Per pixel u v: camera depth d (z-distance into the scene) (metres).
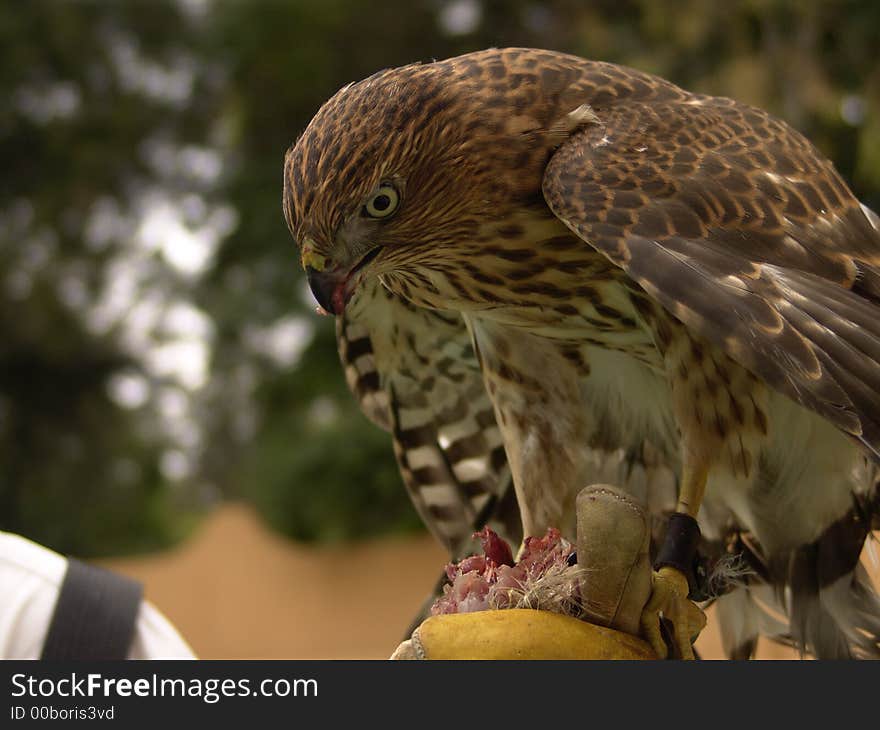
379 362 6.12
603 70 5.16
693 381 4.80
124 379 47.28
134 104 45.72
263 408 33.78
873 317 4.09
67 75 45.78
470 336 5.91
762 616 5.40
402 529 31.30
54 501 46.12
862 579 5.12
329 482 31.47
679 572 4.31
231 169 36.50
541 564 4.09
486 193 4.91
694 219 4.48
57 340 45.31
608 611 3.87
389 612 31.14
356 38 34.25
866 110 18.78
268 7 33.69
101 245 46.41
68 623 4.36
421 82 4.89
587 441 5.45
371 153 4.70
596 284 5.07
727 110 5.09
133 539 46.78
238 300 34.12
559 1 29.00
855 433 3.79
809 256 4.52
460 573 4.19
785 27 19.77
